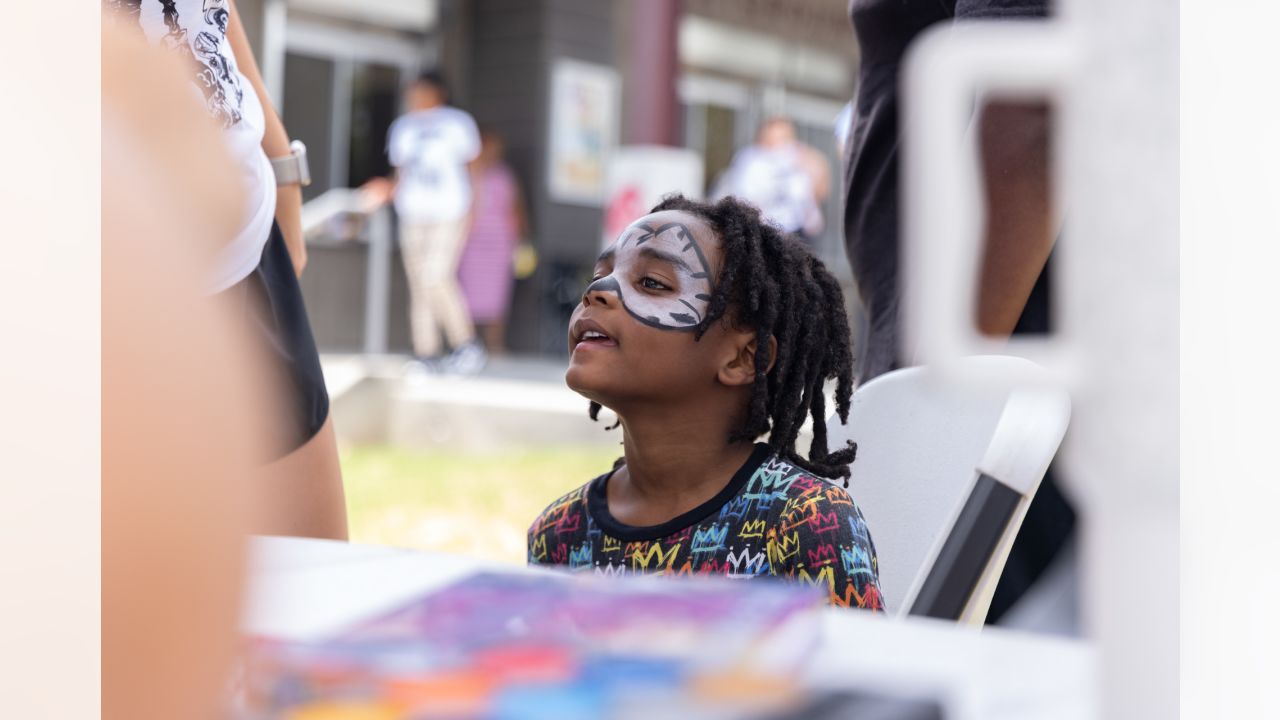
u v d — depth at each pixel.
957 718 0.40
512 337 9.80
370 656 0.35
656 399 1.29
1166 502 0.36
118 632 0.26
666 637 0.38
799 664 0.41
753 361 1.30
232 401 0.27
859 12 1.68
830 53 12.84
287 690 0.34
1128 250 0.35
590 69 10.07
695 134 11.85
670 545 1.27
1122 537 0.36
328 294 9.34
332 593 0.60
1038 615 0.55
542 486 4.88
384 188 7.48
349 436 6.34
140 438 0.26
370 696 0.33
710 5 11.63
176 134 0.30
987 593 1.03
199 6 1.59
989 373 0.34
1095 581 0.37
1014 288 1.33
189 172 0.30
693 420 1.30
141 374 0.26
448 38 10.00
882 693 0.36
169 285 0.27
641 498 1.33
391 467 5.39
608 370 1.28
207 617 0.27
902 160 1.64
